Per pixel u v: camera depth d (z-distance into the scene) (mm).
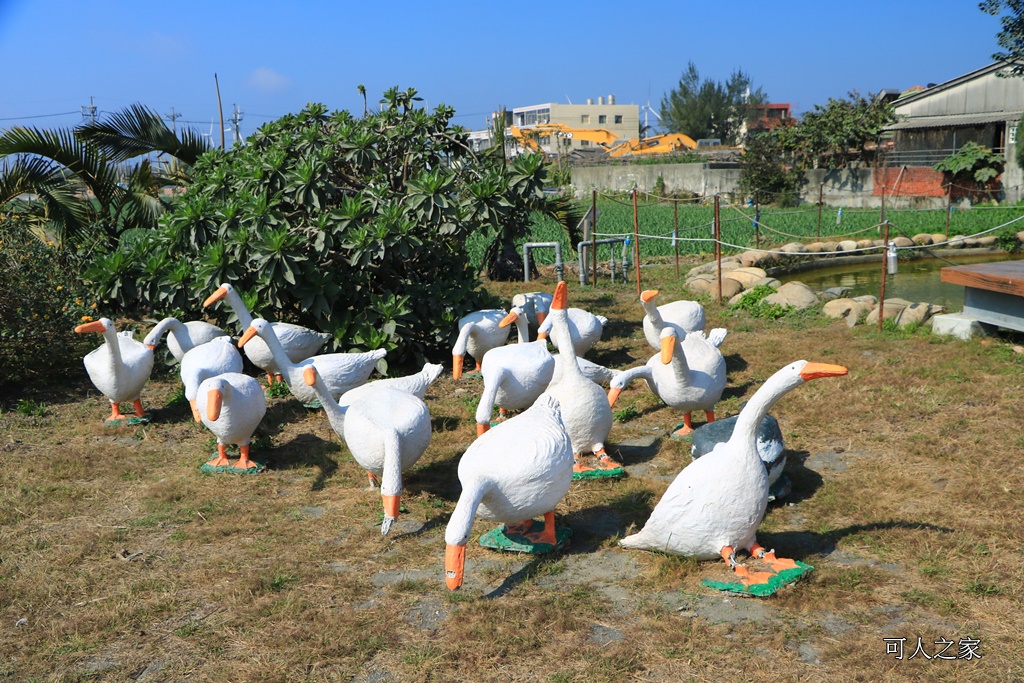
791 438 7402
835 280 17016
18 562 5461
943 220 23938
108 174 14227
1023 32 24094
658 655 4219
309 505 6402
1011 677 3875
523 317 9414
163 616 4777
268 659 4324
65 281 10391
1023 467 6297
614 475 6637
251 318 9602
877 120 33188
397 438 5930
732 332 11836
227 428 6863
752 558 5039
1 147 12938
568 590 4934
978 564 4898
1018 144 23062
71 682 4168
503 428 5473
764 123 69938
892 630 4320
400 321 10352
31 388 9758
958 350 9719
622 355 10891
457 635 4438
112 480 6945
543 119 83500
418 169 12680
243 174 11266
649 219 27609
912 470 6465
